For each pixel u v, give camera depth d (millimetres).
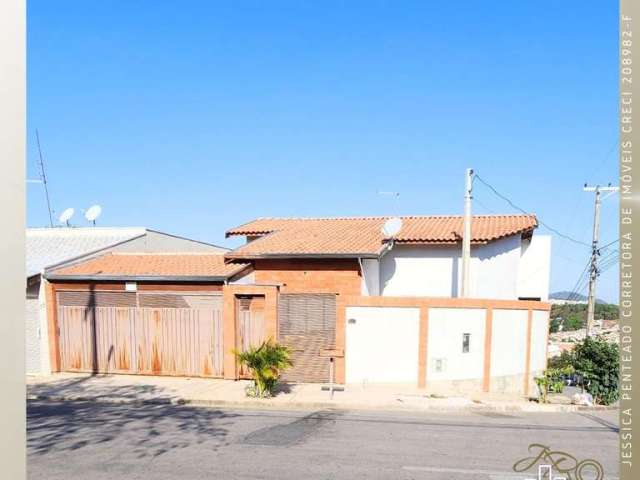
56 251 15320
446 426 8164
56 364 12344
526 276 18312
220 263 12859
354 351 11328
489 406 9703
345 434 7504
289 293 11688
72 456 6281
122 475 5598
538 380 11102
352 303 11320
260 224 16906
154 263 13102
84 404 9703
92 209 17562
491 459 6371
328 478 5617
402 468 5988
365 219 16531
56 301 12438
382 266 14492
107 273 12148
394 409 9516
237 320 11789
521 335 12641
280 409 9383
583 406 10188
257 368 10031
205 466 5938
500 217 15734
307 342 11555
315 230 15047
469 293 12969
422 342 11258
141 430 7617
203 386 11008
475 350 11633
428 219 16141
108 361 12258
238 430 7664
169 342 12039
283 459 6250
